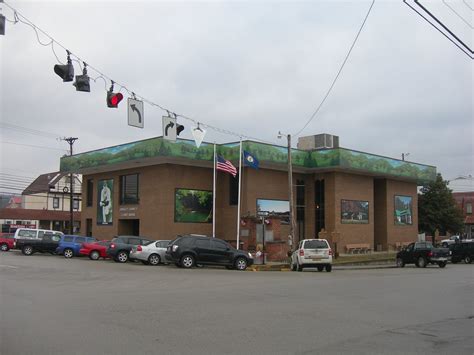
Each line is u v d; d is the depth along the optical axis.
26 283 16.36
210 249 25.75
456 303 12.91
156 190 37.34
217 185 39.41
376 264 35.97
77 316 10.10
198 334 8.55
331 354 7.34
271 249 33.19
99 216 42.91
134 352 7.30
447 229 55.72
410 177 46.75
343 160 39.56
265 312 10.89
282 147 38.69
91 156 40.53
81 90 14.18
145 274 20.70
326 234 39.44
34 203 72.31
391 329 9.26
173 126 20.75
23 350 7.37
